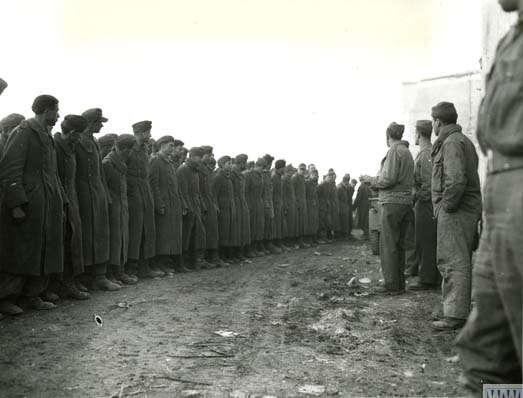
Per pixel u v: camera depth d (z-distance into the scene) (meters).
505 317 2.24
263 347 4.80
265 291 7.94
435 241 7.70
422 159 7.73
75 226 6.84
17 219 5.91
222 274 9.89
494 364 2.33
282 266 11.36
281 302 7.04
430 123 7.92
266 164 14.31
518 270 1.93
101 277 7.77
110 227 8.02
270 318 6.04
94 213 7.39
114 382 3.81
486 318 2.29
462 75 14.66
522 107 1.96
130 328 5.42
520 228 1.91
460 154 5.11
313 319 6.00
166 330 5.37
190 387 3.73
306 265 11.56
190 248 10.70
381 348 4.76
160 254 9.52
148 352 4.59
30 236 6.00
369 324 5.70
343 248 16.25
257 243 14.17
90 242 7.37
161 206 9.36
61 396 3.52
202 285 8.45
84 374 3.97
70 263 6.97
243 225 12.41
